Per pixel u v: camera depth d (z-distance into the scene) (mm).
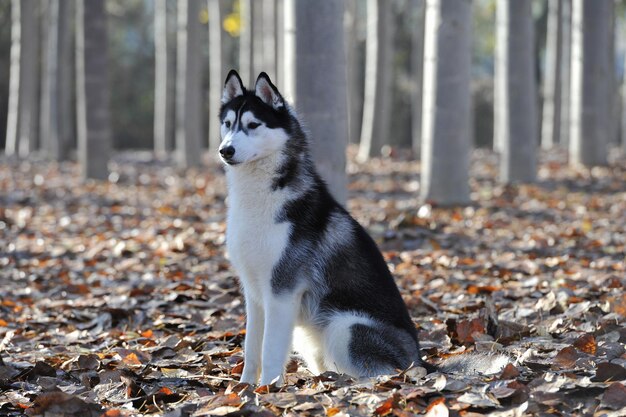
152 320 6234
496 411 3588
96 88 15664
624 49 35312
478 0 37688
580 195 12820
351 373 4352
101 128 15828
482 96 39375
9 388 4398
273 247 4344
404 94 40250
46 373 4629
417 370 4109
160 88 25781
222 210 11891
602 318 5336
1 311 6664
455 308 6156
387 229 9523
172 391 4270
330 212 4570
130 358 4918
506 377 4027
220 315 6273
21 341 5652
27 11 24031
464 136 11500
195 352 5172
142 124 40375
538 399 3625
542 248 8477
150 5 42062
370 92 21156
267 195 4371
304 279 4414
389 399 3666
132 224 10805
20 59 24250
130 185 15594
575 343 4578
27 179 16641
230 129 4461
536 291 6516
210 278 7496
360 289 4480
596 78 16547
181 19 19578
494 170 17516
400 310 4574
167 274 7645
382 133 21266
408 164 19688
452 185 11508
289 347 4406
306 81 8125
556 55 25156
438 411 3518
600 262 7562
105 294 7160
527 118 14297
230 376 4738
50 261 8578
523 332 5234
